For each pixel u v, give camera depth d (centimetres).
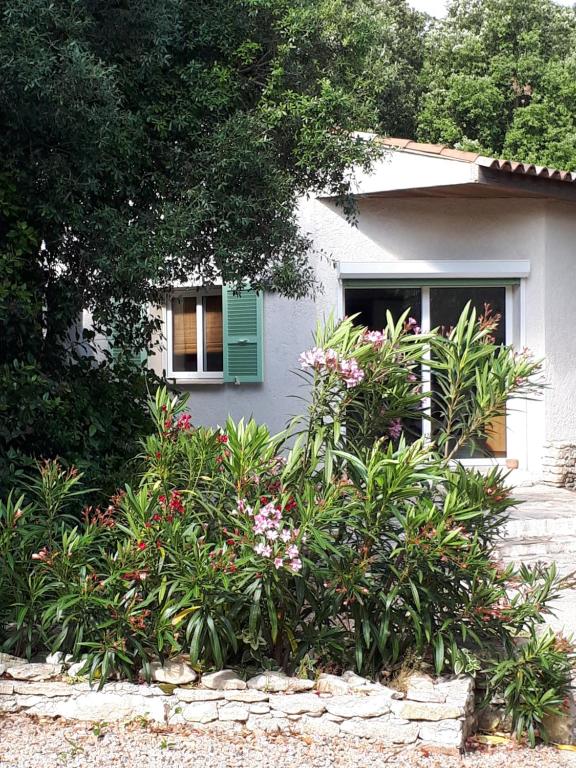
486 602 506
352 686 483
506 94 2672
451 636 503
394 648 501
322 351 527
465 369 553
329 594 500
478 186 1163
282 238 860
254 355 1352
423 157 1173
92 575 512
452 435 574
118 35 785
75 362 946
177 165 829
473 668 499
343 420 537
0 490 711
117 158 793
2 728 484
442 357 575
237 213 815
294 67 864
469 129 2658
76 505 741
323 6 870
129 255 766
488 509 532
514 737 492
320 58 896
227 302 1366
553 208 1302
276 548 468
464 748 468
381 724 468
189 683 496
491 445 1330
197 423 1419
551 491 1247
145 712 489
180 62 847
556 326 1309
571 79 2586
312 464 518
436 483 529
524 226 1306
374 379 530
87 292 846
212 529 532
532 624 525
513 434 1324
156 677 501
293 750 458
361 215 1284
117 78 793
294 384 1324
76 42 702
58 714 496
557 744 489
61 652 518
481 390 548
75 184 753
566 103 2592
